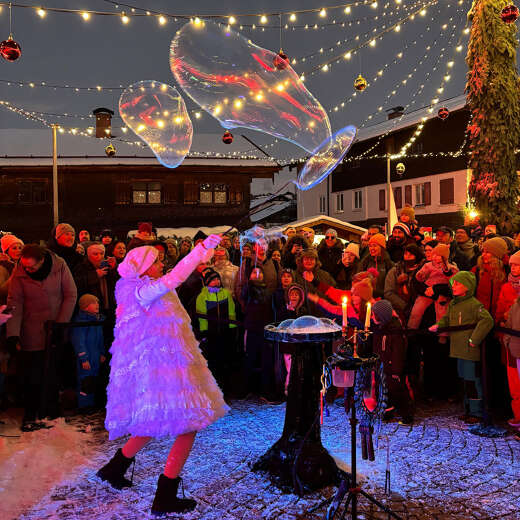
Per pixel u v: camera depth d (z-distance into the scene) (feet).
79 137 98.12
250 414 17.47
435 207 92.89
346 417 16.92
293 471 11.77
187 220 89.97
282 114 14.73
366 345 16.39
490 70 37.17
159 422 10.31
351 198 114.11
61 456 13.87
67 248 19.52
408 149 98.27
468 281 16.28
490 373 17.67
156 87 17.51
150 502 11.32
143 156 93.35
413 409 17.92
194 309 21.03
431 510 10.91
